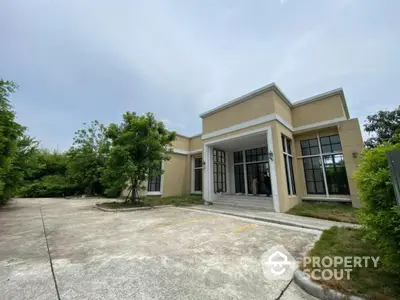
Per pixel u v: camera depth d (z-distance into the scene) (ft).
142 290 7.47
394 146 8.49
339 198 28.78
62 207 33.58
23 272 8.95
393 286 7.22
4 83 21.31
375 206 8.70
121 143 33.65
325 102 31.60
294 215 24.32
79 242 13.75
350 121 28.60
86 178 57.21
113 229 17.78
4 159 22.71
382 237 7.97
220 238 14.97
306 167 33.14
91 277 8.51
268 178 36.81
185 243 13.65
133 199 35.81
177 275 8.82
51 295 7.04
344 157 28.32
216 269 9.52
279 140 28.55
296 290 7.81
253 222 21.31
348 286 7.36
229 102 35.70
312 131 33.12
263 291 7.62
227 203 35.70
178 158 52.11
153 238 14.85
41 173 64.69
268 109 29.99
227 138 35.32
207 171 38.47
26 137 33.68
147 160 33.71
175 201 39.14
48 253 11.54
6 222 20.95
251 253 11.78
